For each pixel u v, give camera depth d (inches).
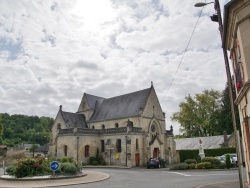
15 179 818.8
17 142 4010.8
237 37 436.8
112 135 1726.1
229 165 1183.6
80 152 1690.5
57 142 1802.4
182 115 2367.1
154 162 1469.0
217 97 2289.6
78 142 1691.7
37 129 4795.8
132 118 1802.4
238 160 463.8
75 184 740.0
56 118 2028.8
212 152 1755.7
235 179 765.3
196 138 2194.9
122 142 1649.9
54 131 2011.6
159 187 636.7
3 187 696.4
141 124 1752.0
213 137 2080.5
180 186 643.5
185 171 1151.0
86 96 2185.0
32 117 4950.8
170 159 1860.2
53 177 840.3
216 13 515.5
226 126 1983.3
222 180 754.2
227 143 1856.5
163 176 936.9
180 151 1900.8
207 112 2300.7
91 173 1077.8
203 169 1178.0
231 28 455.5
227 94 1939.0
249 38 394.0
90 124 2063.2
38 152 2866.6
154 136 1838.1
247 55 395.5
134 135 1654.8
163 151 1850.4
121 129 1679.4
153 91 1927.9
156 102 1931.6
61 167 921.5
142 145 1704.0
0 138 3710.6
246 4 393.1
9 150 2640.3
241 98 468.8
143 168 1477.6
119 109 1969.7
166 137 1916.8
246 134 467.8
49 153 1980.8
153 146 1753.2
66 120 1956.2
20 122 4677.7
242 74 429.4
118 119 1886.1
